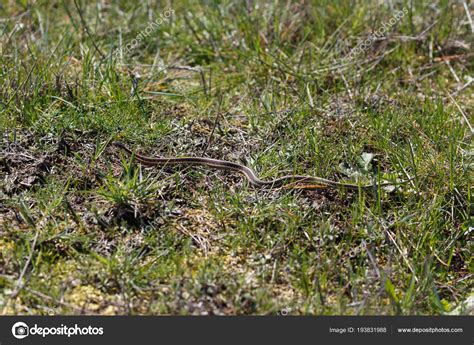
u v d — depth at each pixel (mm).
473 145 6469
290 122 6754
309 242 5344
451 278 5367
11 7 9094
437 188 5867
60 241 5113
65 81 6734
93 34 8258
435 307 4980
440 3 9219
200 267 5000
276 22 8547
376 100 7266
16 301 4641
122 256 5043
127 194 5488
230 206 5629
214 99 7344
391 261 5293
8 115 6410
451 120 6988
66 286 4770
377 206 5672
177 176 5809
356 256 5301
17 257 4898
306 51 8305
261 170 6172
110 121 6438
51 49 7781
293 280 5023
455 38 8742
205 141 6512
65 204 5438
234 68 8016
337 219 5629
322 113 6996
